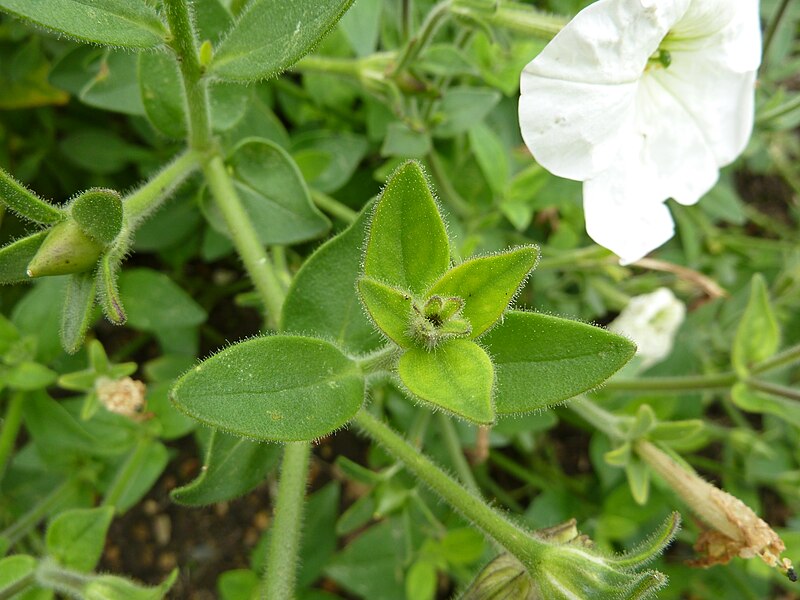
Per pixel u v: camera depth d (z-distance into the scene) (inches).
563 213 12.4
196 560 12.1
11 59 10.4
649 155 7.0
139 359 12.3
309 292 6.4
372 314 5.1
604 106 6.3
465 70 9.3
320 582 12.7
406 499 9.3
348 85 10.9
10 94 10.3
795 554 10.2
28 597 7.8
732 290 13.7
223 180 7.7
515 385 5.4
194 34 6.0
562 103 6.1
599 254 10.1
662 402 10.2
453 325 5.0
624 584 5.1
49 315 8.9
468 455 12.4
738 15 6.9
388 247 5.4
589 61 6.0
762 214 16.0
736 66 7.1
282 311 6.4
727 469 12.6
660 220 6.9
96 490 9.9
